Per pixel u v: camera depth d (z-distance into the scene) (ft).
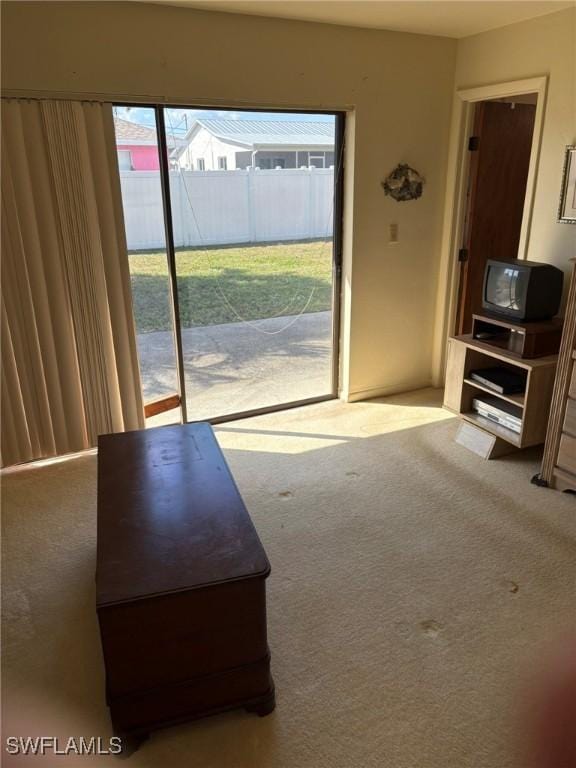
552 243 10.63
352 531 8.62
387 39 11.19
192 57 9.64
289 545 8.30
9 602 7.27
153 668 5.22
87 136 9.25
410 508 9.20
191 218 10.76
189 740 5.48
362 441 11.51
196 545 5.63
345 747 5.38
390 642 6.57
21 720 5.70
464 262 13.37
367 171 11.88
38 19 8.45
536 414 9.93
